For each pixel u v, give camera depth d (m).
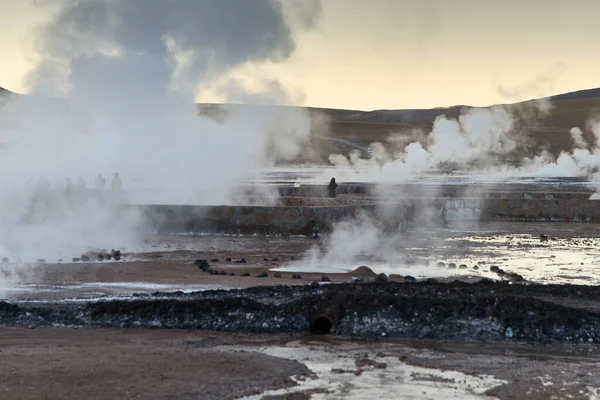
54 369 22.95
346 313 28.72
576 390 22.25
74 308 29.86
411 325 28.25
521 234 63.03
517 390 22.17
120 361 23.98
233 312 29.23
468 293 31.84
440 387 22.39
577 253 50.72
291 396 21.41
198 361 24.27
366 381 22.84
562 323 27.95
